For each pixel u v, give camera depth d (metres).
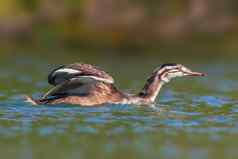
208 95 23.98
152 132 16.91
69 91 20.69
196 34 44.62
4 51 39.88
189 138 16.38
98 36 43.97
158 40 43.97
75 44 43.31
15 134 16.31
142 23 45.19
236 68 34.12
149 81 21.94
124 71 32.16
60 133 16.53
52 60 36.31
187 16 45.59
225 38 44.22
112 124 17.72
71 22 44.97
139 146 15.41
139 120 18.41
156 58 38.94
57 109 19.64
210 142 15.95
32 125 17.34
